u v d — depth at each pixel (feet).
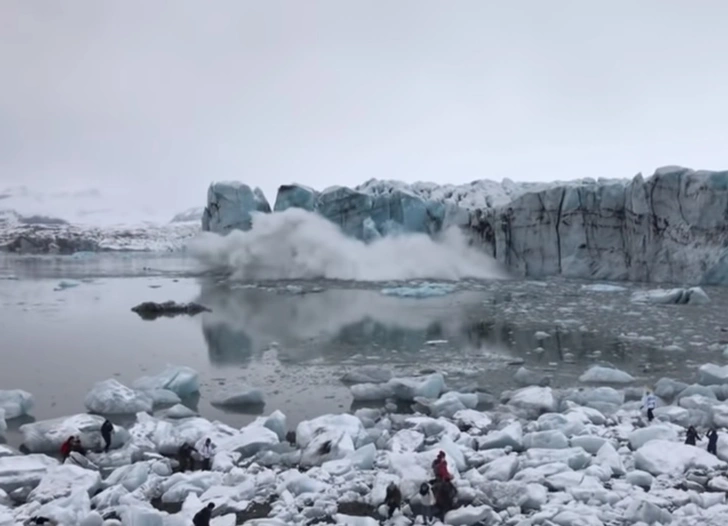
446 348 94.58
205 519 35.50
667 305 134.62
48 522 36.24
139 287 193.47
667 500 39.70
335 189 228.22
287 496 40.75
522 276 205.36
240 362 85.92
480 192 258.78
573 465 46.42
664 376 75.56
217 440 52.06
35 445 51.78
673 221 173.88
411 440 51.37
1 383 74.49
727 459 47.29
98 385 66.13
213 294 170.40
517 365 82.89
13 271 268.82
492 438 51.03
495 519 37.58
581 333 105.09
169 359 88.07
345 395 69.21
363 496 41.91
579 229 196.24
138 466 44.62
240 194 250.16
